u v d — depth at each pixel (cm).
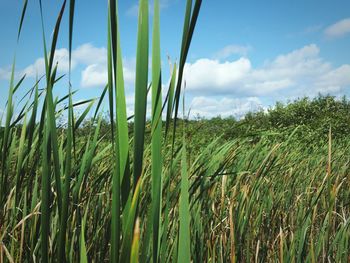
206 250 180
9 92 116
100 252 157
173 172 162
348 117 1314
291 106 1592
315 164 404
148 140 194
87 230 178
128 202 70
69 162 81
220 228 188
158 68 71
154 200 73
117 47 67
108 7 66
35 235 127
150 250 120
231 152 211
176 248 111
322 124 1275
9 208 148
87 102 165
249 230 204
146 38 63
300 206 255
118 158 68
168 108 78
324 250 183
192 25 63
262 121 1456
